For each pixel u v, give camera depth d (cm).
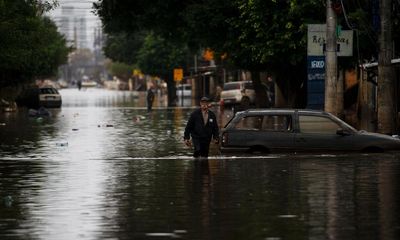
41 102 13762
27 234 2381
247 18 8312
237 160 4469
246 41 8431
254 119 4800
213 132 4547
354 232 2355
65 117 10344
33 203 2975
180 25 9825
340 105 7906
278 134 4772
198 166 4212
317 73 5972
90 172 4003
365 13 6512
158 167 4216
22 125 8538
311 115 4781
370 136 4756
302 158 4516
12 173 3972
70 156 4978
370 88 9519
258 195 3116
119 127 8038
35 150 5438
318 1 7306
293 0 7469
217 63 17062
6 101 13588
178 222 2552
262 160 4444
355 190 3225
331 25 5688
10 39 9456
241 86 12925
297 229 2408
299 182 3488
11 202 2977
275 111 4803
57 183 3562
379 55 5694
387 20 5669
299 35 7788
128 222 2559
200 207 2845
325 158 4500
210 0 8869
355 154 4694
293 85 9006
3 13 9319
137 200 3030
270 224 2495
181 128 7794
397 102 7344
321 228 2420
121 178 3734
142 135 6856
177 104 15575
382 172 3831
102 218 2638
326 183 3444
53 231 2423
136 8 9812
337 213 2680
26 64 12050
